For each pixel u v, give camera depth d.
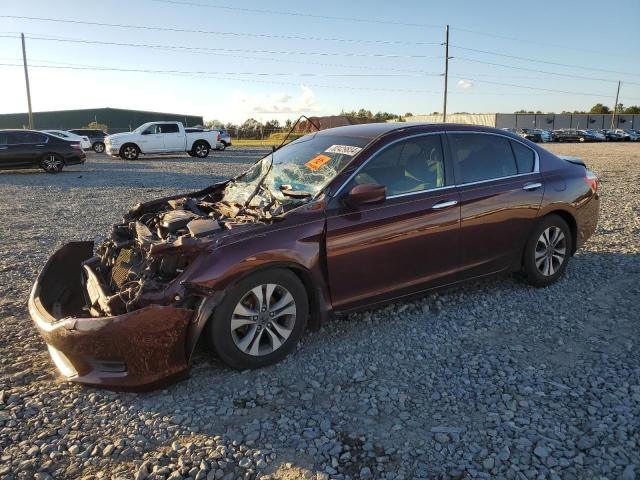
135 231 4.23
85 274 4.37
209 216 4.22
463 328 4.36
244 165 21.67
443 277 4.52
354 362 3.83
